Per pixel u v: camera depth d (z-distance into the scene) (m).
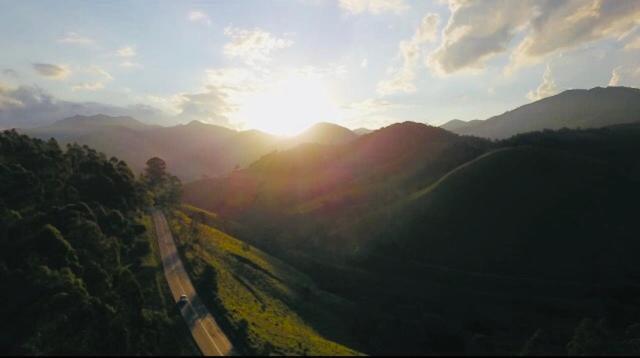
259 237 179.88
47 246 86.12
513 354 91.19
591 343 87.25
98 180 130.88
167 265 100.50
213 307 79.88
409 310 113.12
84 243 93.62
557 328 104.69
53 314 69.38
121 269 86.75
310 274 142.12
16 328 67.81
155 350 63.78
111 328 66.25
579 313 112.88
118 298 76.25
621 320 108.75
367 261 149.25
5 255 85.31
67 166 138.00
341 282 134.25
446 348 95.12
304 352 67.44
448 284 130.75
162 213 154.38
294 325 85.75
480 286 127.69
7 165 117.50
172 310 77.75
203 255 113.00
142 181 182.50
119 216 114.25
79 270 83.50
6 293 75.19
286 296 105.38
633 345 88.69
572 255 135.38
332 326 96.94
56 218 98.81
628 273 126.81
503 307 117.88
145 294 81.81
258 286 105.56
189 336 69.00
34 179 115.44
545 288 124.00
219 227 174.88
